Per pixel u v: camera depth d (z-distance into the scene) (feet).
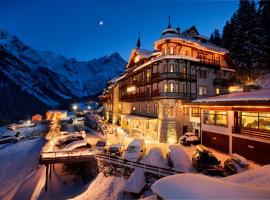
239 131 72.43
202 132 91.86
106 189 60.59
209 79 122.52
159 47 117.70
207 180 27.45
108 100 208.95
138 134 125.29
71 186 79.00
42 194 73.36
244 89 91.50
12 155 133.90
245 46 148.05
